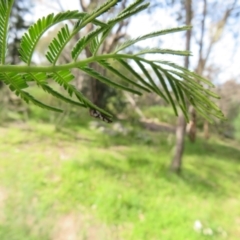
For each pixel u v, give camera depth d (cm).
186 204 450
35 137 700
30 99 51
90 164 548
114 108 1233
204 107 54
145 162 636
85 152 632
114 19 44
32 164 511
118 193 441
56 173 485
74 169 506
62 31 45
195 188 527
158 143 919
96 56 48
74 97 59
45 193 410
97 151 668
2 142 625
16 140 651
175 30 47
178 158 603
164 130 1314
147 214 393
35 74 48
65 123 885
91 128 905
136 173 556
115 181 490
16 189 407
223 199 505
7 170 470
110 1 42
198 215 412
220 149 1077
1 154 550
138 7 43
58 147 648
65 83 51
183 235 346
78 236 333
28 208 361
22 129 759
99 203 400
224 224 404
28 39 44
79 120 991
